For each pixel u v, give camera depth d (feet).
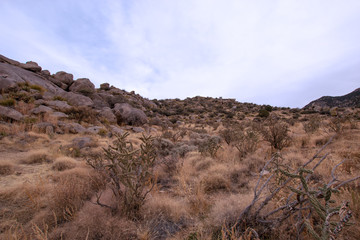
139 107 106.63
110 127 48.21
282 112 149.18
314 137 26.76
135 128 54.03
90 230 7.52
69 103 55.01
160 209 9.28
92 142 29.09
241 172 14.79
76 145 26.32
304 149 21.15
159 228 8.07
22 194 11.24
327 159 14.21
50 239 7.18
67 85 84.48
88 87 82.58
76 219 8.45
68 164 17.47
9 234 7.06
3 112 32.76
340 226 3.46
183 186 11.96
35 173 15.75
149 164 10.05
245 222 6.86
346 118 37.96
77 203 9.71
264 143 27.02
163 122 82.38
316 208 4.07
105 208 9.16
